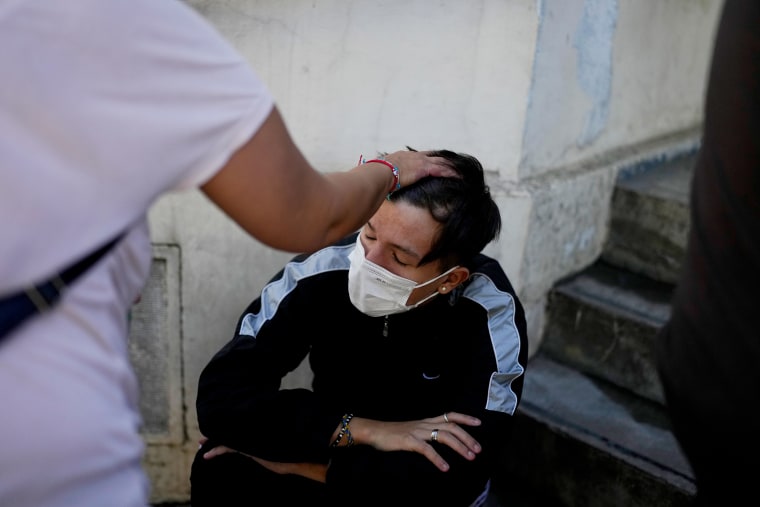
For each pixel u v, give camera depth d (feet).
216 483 5.21
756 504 2.63
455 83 6.11
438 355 5.26
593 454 6.15
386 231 4.57
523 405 6.61
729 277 2.54
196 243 6.41
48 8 2.26
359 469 4.79
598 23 6.60
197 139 2.52
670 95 8.31
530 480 6.68
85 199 2.35
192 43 2.52
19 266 2.28
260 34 5.89
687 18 8.00
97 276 2.50
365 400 5.40
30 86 2.25
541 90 6.19
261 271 6.50
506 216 6.32
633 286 7.34
